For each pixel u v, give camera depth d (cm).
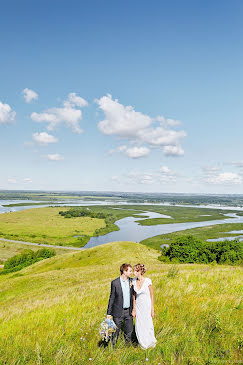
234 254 4675
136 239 12100
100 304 964
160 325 622
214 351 474
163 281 1181
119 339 545
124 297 549
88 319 744
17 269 6209
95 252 5738
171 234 12812
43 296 2059
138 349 514
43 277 3741
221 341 512
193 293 902
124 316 554
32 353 523
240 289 925
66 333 644
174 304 778
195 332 554
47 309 1031
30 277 3894
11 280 3906
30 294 2836
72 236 13350
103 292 1294
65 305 1034
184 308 725
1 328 805
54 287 2903
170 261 5000
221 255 4859
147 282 554
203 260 4981
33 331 700
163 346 501
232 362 431
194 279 1205
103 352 504
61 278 3419
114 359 467
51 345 562
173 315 684
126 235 13225
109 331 511
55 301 1272
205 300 795
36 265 5853
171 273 1415
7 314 1170
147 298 543
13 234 13938
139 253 5559
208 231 13725
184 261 4981
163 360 461
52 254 7531
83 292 1491
